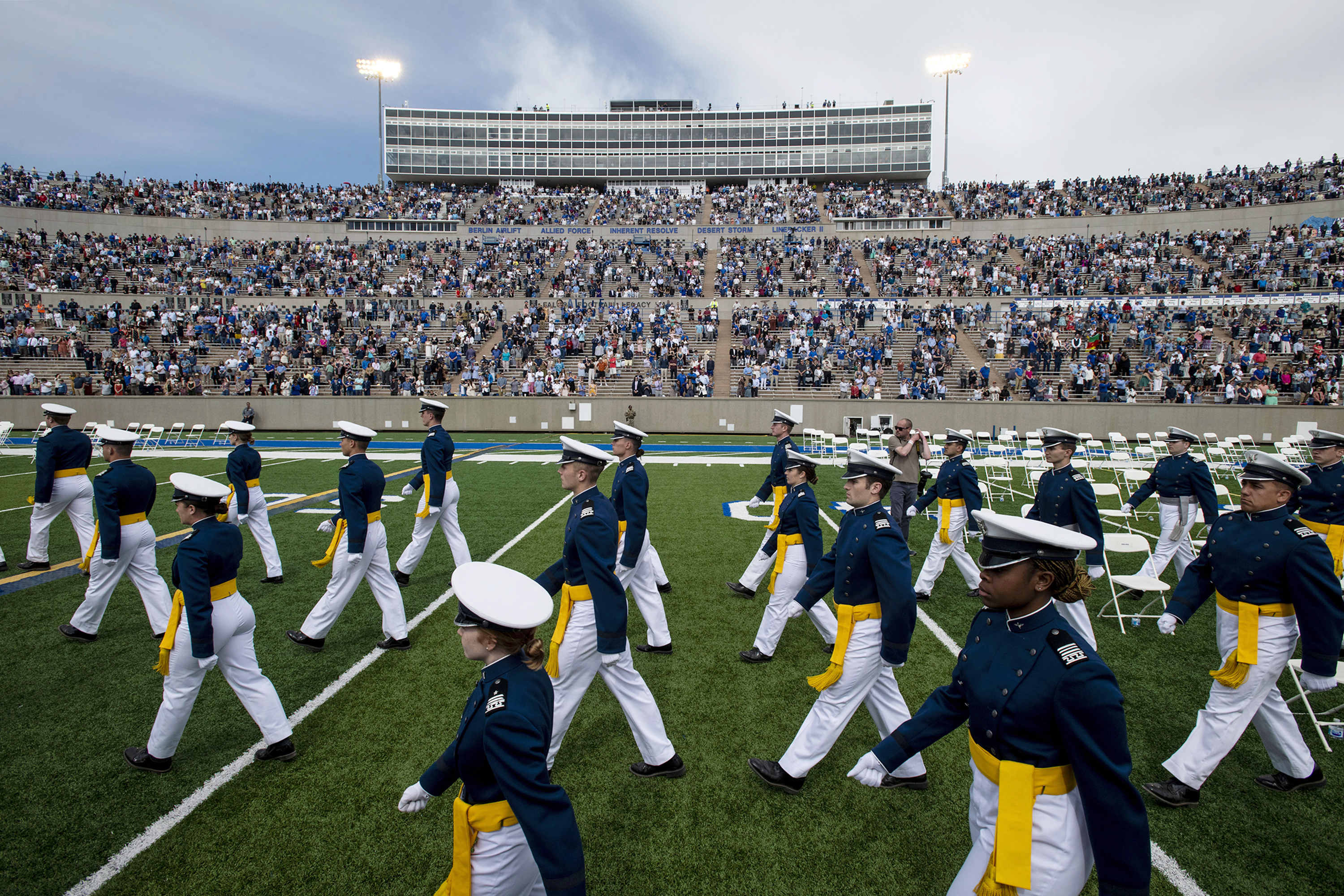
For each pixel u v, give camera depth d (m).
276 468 16.45
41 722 4.43
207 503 3.72
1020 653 2.15
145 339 28.61
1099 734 1.95
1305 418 22.45
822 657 5.60
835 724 3.64
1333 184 35.31
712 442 23.67
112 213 37.12
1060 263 34.50
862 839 3.36
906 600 3.33
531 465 17.44
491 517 10.86
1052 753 2.08
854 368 28.62
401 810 2.46
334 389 26.95
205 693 4.88
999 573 2.20
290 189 45.00
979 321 31.33
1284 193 35.66
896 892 3.00
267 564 7.43
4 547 8.80
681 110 55.88
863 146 54.75
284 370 27.50
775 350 29.59
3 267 31.50
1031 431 24.19
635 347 30.41
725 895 2.99
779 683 5.11
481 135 55.84
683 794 3.73
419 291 34.94
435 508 7.23
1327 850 3.27
